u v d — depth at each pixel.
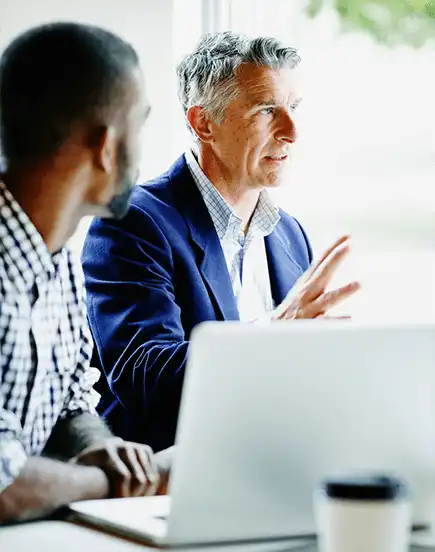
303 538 1.24
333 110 3.12
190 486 1.17
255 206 2.61
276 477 1.18
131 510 1.42
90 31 1.60
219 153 2.52
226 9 3.15
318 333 1.15
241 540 1.22
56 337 1.76
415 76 3.07
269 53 2.50
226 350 1.12
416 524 1.27
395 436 1.20
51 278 1.70
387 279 3.03
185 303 2.41
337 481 1.07
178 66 2.60
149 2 2.94
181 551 1.20
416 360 1.18
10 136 1.59
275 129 2.51
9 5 2.76
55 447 1.78
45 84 1.57
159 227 2.40
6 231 1.59
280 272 2.62
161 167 2.98
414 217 3.04
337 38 3.12
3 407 1.63
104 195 1.64
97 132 1.59
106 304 2.35
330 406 1.17
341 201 3.10
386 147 3.08
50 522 1.43
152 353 2.26
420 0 3.05
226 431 1.15
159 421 2.31
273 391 1.15
